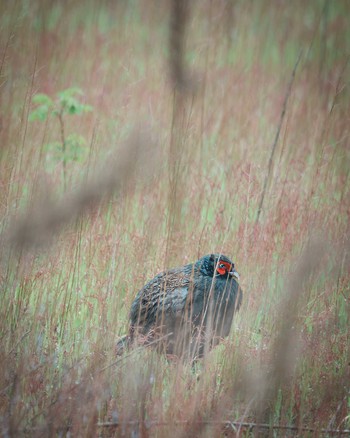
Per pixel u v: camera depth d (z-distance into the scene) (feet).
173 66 13.66
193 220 38.19
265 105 57.88
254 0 76.43
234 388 19.58
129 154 11.46
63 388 24.43
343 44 63.16
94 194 11.39
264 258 33.86
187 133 30.45
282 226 37.35
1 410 24.45
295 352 18.56
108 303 30.60
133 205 39.06
